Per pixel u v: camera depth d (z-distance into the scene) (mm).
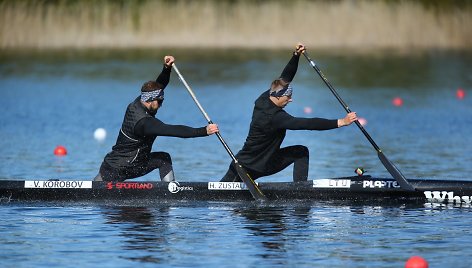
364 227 42688
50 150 70188
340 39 180125
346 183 48969
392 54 176250
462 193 49031
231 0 178000
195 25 177500
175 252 37719
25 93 116562
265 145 48656
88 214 45438
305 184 48938
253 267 35469
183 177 57656
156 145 73250
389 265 35750
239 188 48875
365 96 116688
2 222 43406
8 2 177125
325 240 40000
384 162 49375
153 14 177875
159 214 45594
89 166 62594
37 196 48656
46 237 40344
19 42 178375
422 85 130625
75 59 166625
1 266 35469
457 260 36438
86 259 36562
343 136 78750
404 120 91062
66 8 178375
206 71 149875
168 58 49594
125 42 178500
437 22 185375
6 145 72625
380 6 181750
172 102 108312
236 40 177250
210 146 72688
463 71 150875
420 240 40000
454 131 82562
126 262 36125
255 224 43250
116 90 121312
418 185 49281
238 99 111250
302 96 117625
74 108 100500
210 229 42094
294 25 178625
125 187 48625
